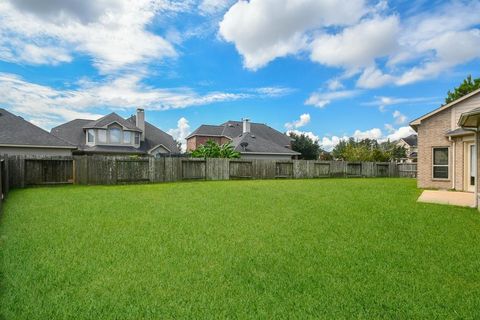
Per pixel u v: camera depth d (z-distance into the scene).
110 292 2.67
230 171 18.03
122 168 14.63
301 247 3.97
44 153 18.62
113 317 2.29
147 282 2.88
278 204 7.56
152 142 29.00
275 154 28.98
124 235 4.54
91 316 2.29
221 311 2.38
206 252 3.76
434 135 12.16
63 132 26.03
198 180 16.94
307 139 42.50
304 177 20.31
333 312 2.36
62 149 19.22
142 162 15.18
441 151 12.05
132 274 3.06
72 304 2.46
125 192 10.43
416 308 2.41
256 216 6.02
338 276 3.03
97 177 14.06
